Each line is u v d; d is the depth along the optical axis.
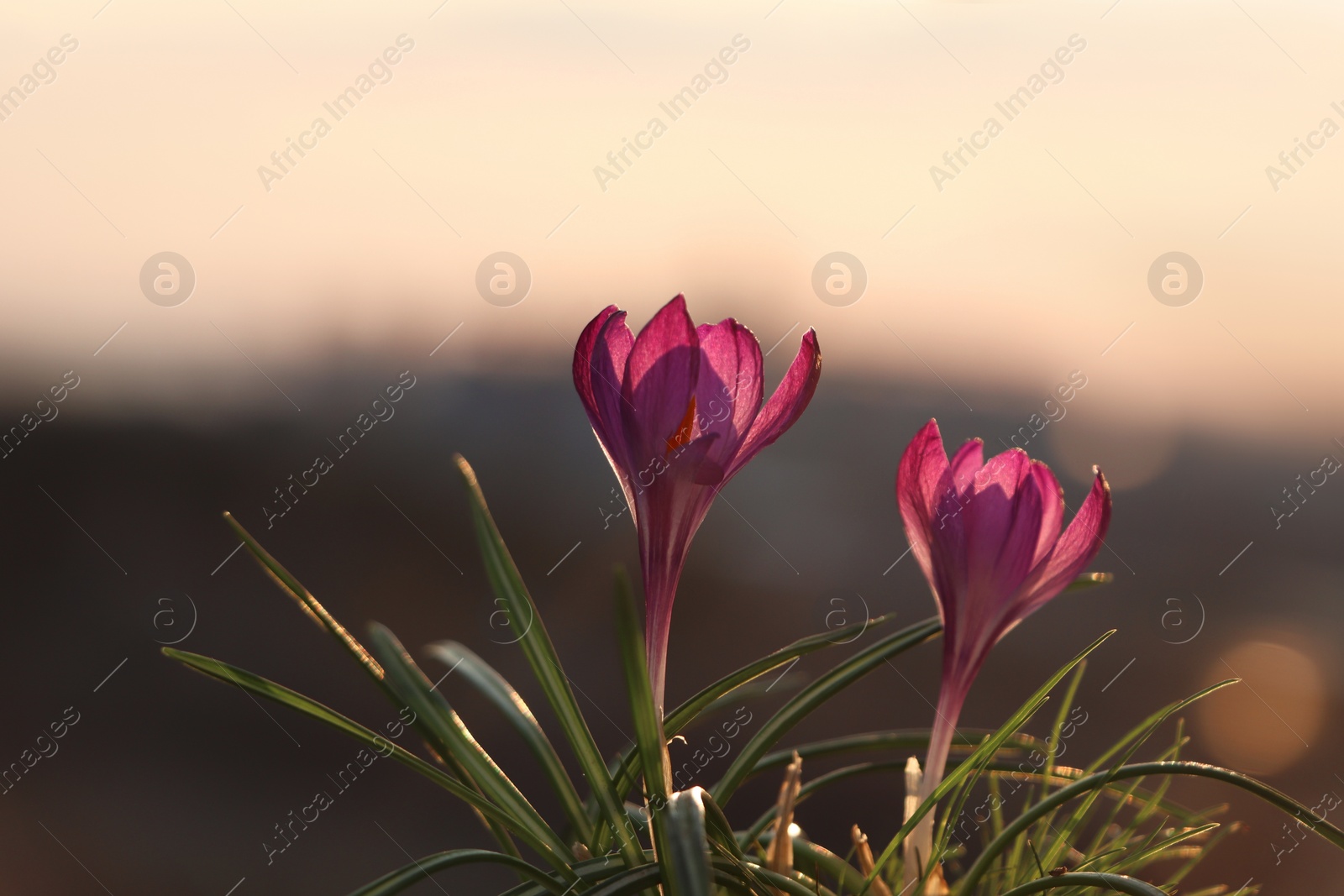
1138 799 1.25
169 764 4.32
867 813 3.85
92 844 3.69
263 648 4.98
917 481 1.01
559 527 5.89
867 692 4.75
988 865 0.94
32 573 5.65
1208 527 5.70
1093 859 1.13
